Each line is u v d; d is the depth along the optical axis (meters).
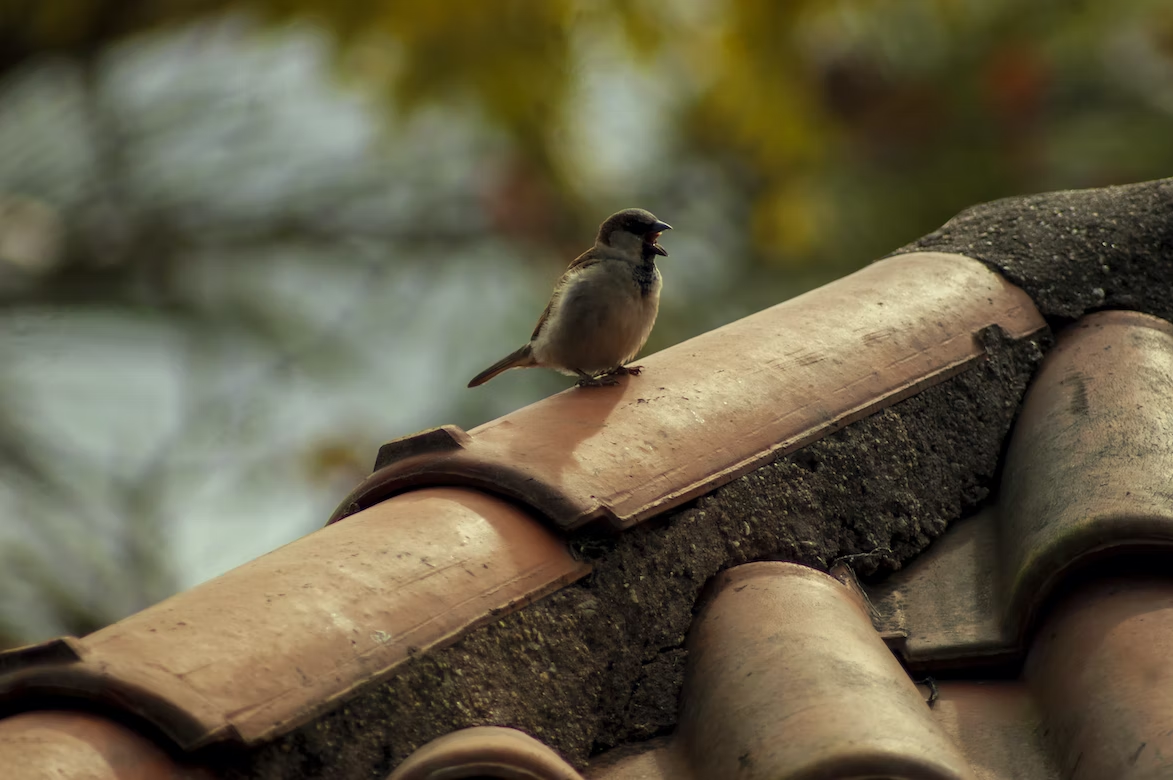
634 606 5.03
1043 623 5.10
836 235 16.50
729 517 5.43
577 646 4.80
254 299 16.81
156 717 3.77
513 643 4.61
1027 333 6.85
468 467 5.16
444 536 4.77
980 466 6.40
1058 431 5.93
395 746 4.13
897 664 4.84
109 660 3.90
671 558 5.20
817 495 5.76
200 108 17.11
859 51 16.64
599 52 16.28
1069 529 5.02
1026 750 4.67
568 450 5.30
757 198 16.42
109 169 16.94
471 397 15.41
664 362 6.23
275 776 3.89
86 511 15.99
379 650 4.25
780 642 4.72
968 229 7.63
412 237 16.56
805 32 16.28
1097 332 6.81
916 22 16.61
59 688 3.83
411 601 4.45
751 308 16.44
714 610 5.16
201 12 15.46
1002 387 6.63
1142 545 4.95
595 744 4.76
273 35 16.19
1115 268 7.14
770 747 4.14
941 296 6.86
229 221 17.42
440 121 16.66
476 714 4.36
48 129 16.91
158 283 16.94
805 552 5.61
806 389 6.02
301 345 16.64
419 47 14.42
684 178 17.09
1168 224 7.27
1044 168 16.06
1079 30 16.19
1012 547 5.51
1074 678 4.70
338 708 4.07
